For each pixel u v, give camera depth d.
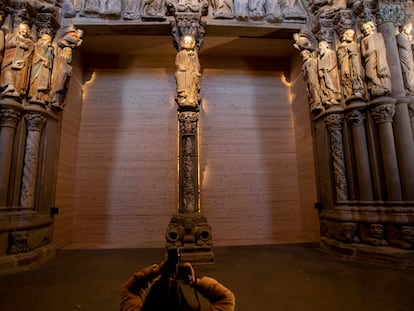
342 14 5.88
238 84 8.24
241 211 7.52
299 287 3.61
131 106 7.88
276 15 6.40
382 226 4.98
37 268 4.64
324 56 6.02
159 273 1.51
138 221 7.30
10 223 4.74
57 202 6.26
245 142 7.90
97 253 5.88
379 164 5.26
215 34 6.62
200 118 7.91
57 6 6.02
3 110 4.98
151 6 6.27
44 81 5.45
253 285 3.71
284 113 8.18
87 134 7.64
